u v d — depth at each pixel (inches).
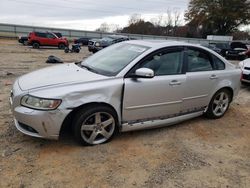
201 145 167.6
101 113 152.6
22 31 1483.8
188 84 180.1
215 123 203.9
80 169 133.9
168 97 172.6
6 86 280.5
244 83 326.0
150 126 172.2
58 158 141.6
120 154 149.8
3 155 141.3
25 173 128.1
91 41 888.3
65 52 837.2
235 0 2245.3
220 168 143.9
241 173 140.7
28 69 419.8
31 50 844.6
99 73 161.3
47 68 184.5
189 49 185.8
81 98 143.2
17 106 144.1
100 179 127.5
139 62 161.9
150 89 162.9
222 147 167.5
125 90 154.8
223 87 203.9
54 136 142.8
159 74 168.7
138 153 152.4
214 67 199.8
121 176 130.7
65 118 141.3
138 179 129.5
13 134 164.2
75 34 1646.2
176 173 136.4
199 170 140.5
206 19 2322.8
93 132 153.2
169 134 179.0
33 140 157.9
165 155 152.6
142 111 164.9
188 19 2468.0
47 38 944.3
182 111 185.6
